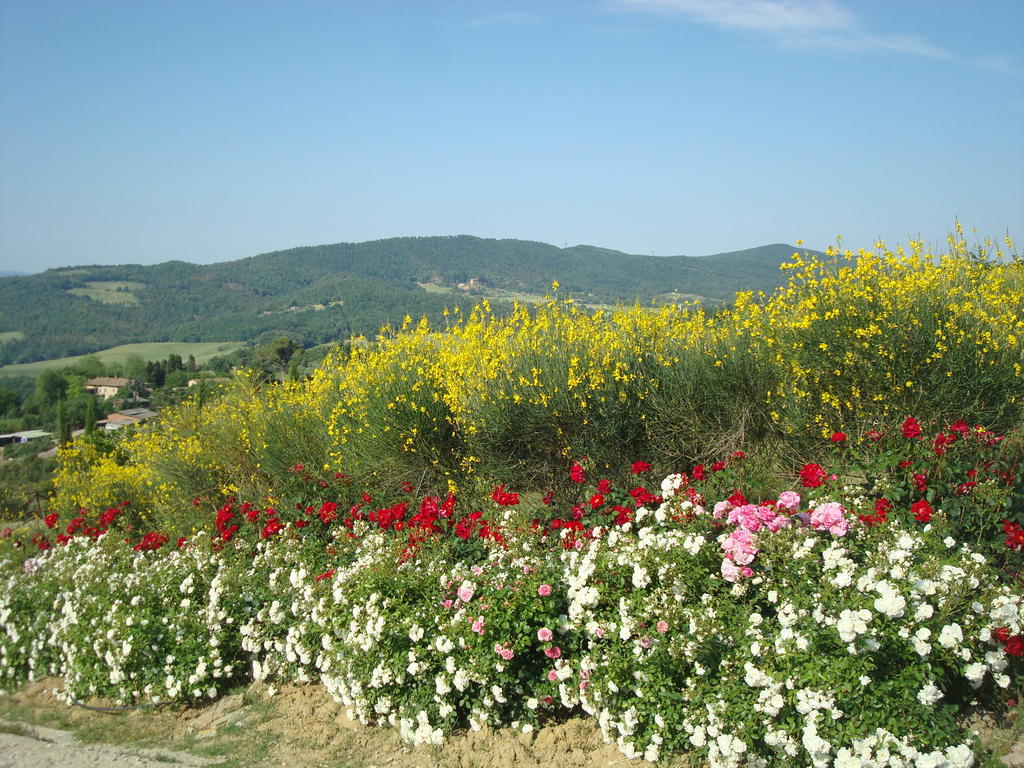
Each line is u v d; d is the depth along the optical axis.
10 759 5.34
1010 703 3.64
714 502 5.25
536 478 7.53
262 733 5.17
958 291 6.21
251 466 10.60
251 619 6.09
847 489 4.70
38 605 8.10
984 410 5.60
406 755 4.53
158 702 6.13
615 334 7.33
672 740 3.78
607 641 4.27
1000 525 4.40
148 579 6.95
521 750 4.21
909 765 3.19
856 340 5.95
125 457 14.88
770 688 3.36
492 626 4.45
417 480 8.05
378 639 4.90
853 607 3.48
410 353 8.50
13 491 16.47
